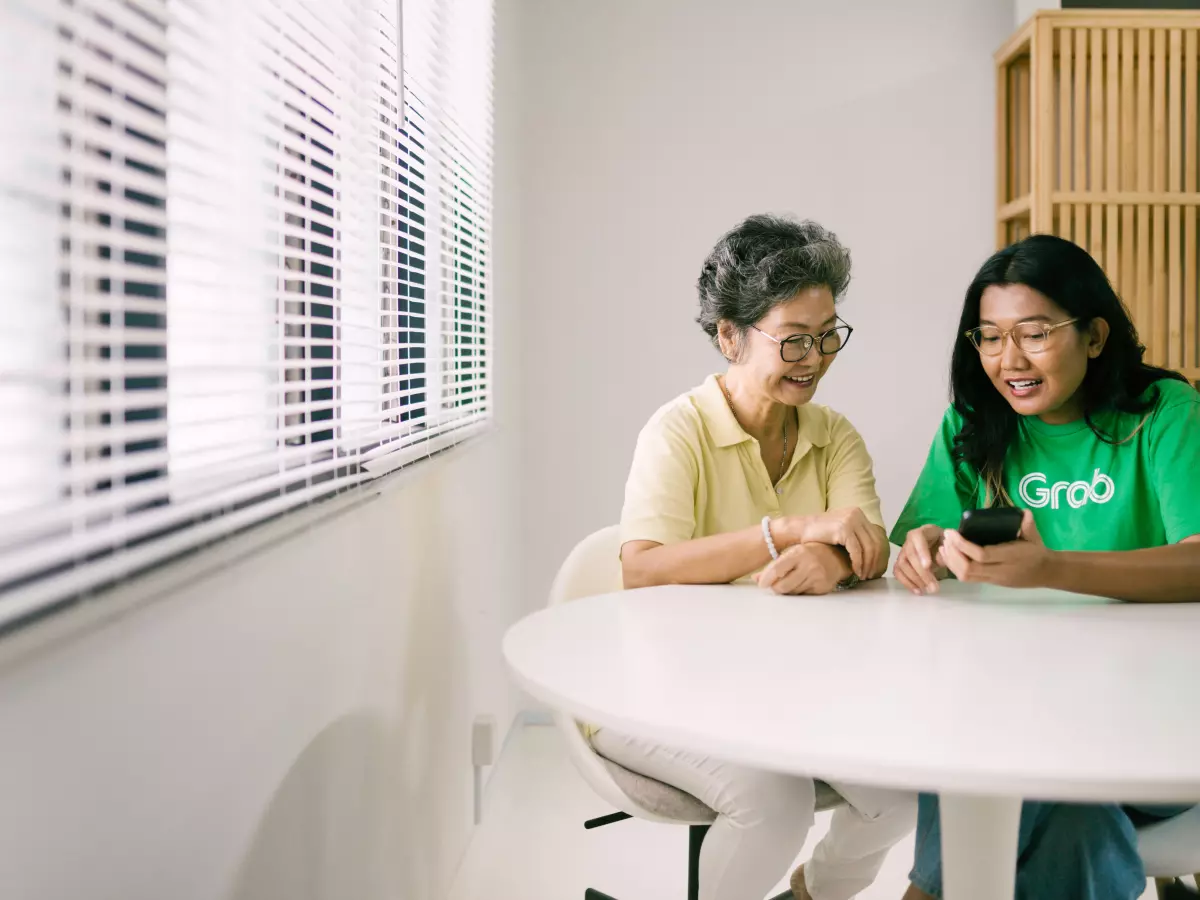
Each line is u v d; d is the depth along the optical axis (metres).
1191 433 1.90
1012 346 1.90
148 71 1.05
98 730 0.94
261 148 1.44
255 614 1.31
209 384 1.37
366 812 1.83
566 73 4.01
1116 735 1.05
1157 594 1.67
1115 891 1.49
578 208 4.03
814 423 2.13
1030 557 1.63
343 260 1.84
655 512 1.97
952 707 1.14
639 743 1.81
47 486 0.91
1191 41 3.55
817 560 1.77
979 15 3.96
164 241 1.18
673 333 4.04
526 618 1.60
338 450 1.77
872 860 1.98
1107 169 3.62
